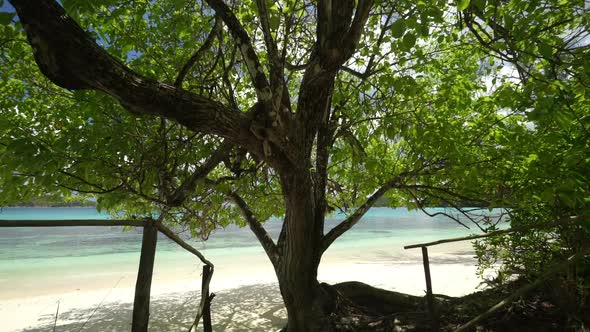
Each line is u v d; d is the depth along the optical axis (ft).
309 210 16.28
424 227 130.93
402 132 16.17
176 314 31.01
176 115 10.27
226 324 27.55
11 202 14.56
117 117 13.92
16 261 63.21
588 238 13.65
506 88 12.28
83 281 47.80
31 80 15.94
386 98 16.74
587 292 14.12
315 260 18.76
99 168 12.20
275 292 38.37
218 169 24.56
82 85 9.19
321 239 18.97
